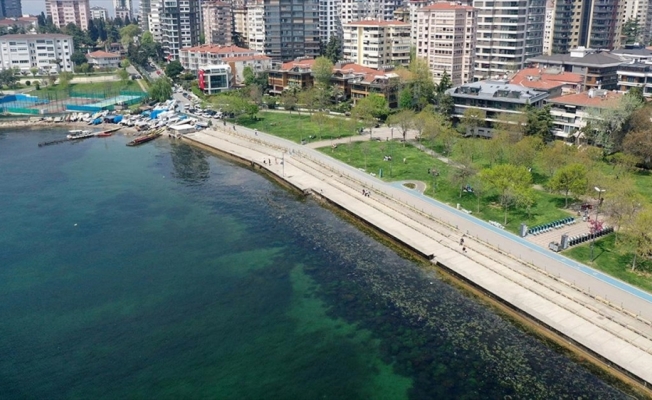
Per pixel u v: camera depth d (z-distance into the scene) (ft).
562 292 364.38
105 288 402.52
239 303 379.55
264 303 378.73
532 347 324.19
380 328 347.15
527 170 517.55
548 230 458.09
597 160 599.16
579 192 487.20
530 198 477.36
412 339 335.47
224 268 426.92
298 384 302.04
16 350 335.47
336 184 589.73
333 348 329.72
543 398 286.05
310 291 391.45
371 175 611.47
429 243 445.37
